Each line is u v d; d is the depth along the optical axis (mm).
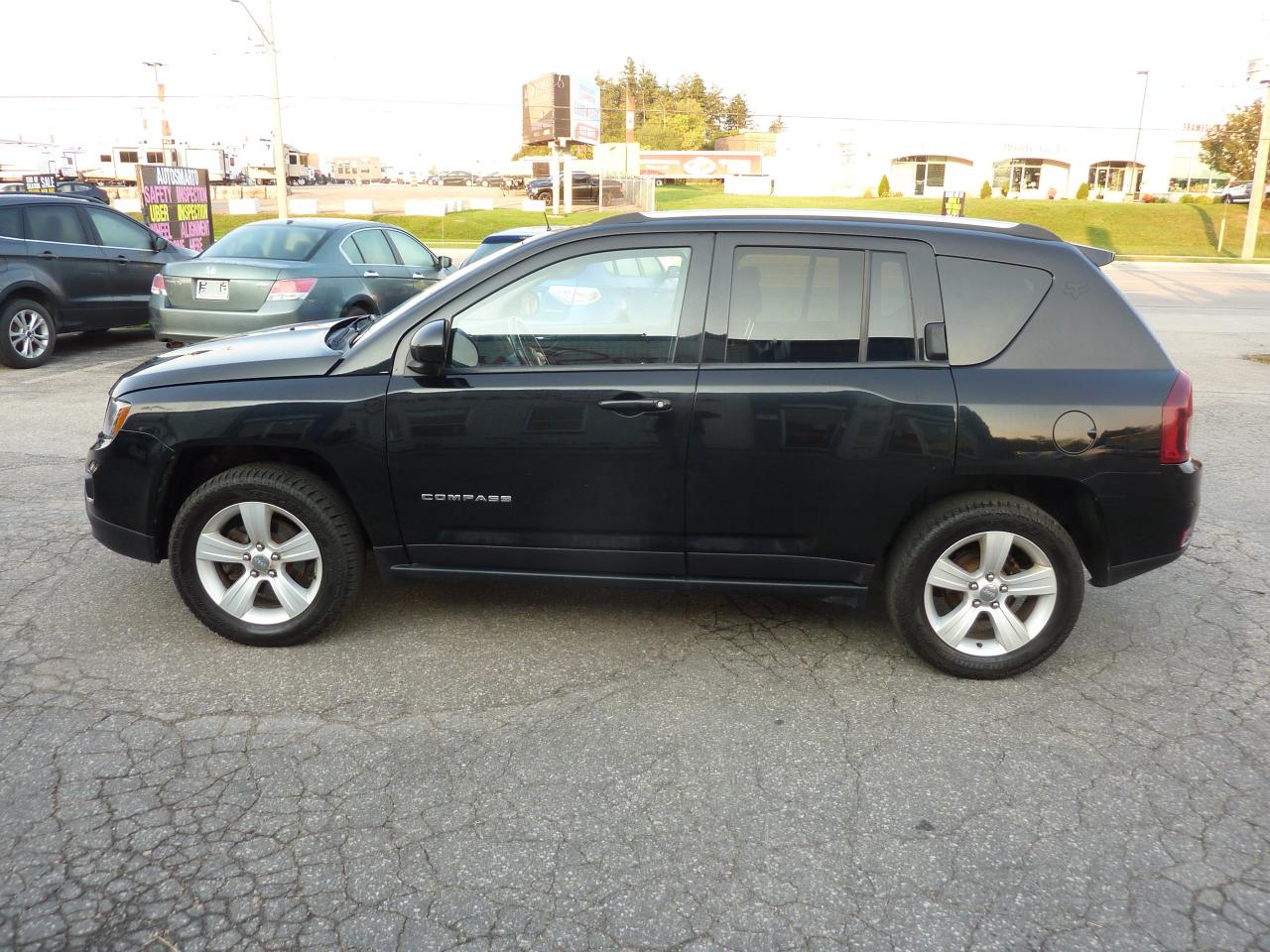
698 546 3760
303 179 86438
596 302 3693
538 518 3779
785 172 65688
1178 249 43938
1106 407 3520
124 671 3748
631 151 62469
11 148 65625
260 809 2910
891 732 3395
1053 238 3723
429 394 3705
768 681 3750
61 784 3012
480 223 43156
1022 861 2723
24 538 5168
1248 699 3670
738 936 2430
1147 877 2664
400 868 2664
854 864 2705
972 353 3586
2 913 2467
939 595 3795
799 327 3623
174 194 18609
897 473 3580
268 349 4094
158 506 3930
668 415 3605
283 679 3707
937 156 62500
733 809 2943
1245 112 54719
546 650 3992
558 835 2811
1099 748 3314
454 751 3238
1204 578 4895
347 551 3898
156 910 2492
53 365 10609
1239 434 8055
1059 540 3600
